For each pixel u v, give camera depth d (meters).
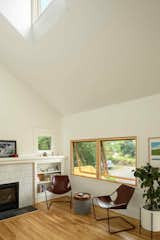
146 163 3.72
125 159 4.41
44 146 5.52
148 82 3.46
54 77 4.50
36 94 5.49
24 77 5.05
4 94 4.90
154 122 3.66
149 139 3.71
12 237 3.12
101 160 4.83
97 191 4.65
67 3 2.87
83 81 4.18
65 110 5.61
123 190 3.84
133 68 3.31
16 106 5.07
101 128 4.71
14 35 3.89
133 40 2.82
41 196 4.98
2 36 4.12
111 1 2.51
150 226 3.13
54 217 3.91
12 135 4.93
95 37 3.05
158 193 3.14
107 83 3.92
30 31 3.82
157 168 3.25
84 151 5.34
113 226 3.49
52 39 3.53
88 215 4.01
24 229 3.39
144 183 3.17
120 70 3.47
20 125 5.09
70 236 3.14
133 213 3.84
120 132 4.27
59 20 3.15
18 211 4.26
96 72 3.76
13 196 4.56
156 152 3.57
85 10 2.80
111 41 2.99
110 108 4.53
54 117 5.83
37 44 3.83
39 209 4.39
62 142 5.91
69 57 3.71
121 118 4.27
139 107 3.93
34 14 3.77
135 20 2.54
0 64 4.93
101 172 4.77
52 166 5.54
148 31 2.61
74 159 5.60
